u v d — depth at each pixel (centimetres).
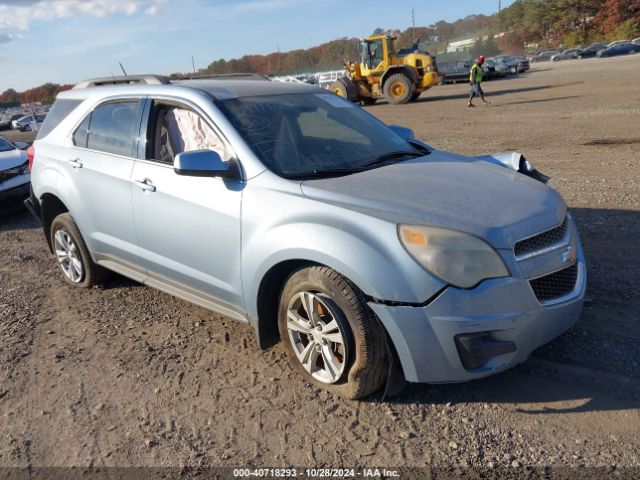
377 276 284
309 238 304
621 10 8012
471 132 1380
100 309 478
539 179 414
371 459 279
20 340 429
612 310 400
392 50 2525
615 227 576
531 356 353
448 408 312
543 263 298
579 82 2638
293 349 341
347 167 365
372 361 300
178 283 403
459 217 292
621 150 997
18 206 860
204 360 383
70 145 485
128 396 346
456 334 280
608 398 308
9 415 336
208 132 379
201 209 364
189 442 301
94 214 456
